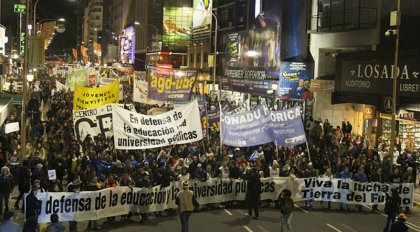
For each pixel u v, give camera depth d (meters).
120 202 17.22
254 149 25.11
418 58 28.34
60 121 33.34
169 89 30.33
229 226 17.05
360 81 32.88
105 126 21.25
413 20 30.48
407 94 29.00
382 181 22.27
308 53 40.84
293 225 17.45
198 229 16.56
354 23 34.19
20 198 18.31
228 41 56.12
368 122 34.53
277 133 21.06
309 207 20.30
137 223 17.33
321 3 38.19
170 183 18.42
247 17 58.53
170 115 19.23
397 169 21.36
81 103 24.23
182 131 19.39
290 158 22.36
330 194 20.23
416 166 26.11
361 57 33.44
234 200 20.06
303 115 40.12
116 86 24.56
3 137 24.59
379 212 20.06
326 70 39.59
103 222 17.47
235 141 20.42
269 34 45.53
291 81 40.06
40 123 32.16
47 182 18.00
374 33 33.38
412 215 20.11
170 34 98.25
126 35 146.12
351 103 34.75
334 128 34.72
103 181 18.16
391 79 30.27
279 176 21.45
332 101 35.72
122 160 21.73
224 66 61.50
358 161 22.52
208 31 74.12
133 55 136.12
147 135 18.75
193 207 15.08
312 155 25.22
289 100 42.38
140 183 17.67
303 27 41.06
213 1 72.06
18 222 16.64
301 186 20.14
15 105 35.16
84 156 19.80
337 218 18.78
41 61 28.41
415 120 28.47
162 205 18.11
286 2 42.84
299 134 21.28
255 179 18.17
